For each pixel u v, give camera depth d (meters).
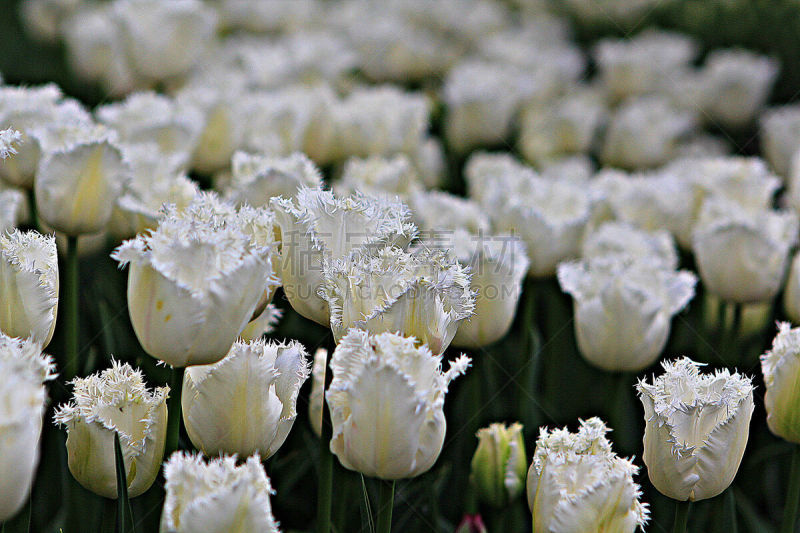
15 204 2.20
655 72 4.12
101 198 2.23
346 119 2.63
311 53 3.42
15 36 5.44
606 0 5.38
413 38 4.11
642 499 2.38
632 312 2.32
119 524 2.10
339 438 2.06
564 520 2.09
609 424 2.38
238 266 2.05
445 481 2.38
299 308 2.11
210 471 2.03
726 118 3.99
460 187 3.34
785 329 2.17
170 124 2.41
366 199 2.11
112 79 3.61
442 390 2.05
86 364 2.31
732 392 2.11
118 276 2.51
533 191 2.48
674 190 2.55
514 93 3.53
